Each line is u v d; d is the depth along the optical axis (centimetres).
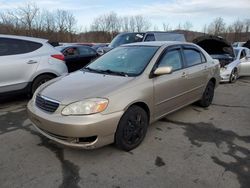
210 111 550
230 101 643
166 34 1064
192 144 387
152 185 288
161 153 358
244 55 1029
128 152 359
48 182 292
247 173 310
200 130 443
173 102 444
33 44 604
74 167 322
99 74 405
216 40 933
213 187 284
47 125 326
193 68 495
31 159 340
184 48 491
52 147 373
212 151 365
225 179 298
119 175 306
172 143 389
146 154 354
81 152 357
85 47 1097
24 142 389
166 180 296
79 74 420
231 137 415
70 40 3988
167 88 417
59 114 321
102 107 320
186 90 475
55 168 320
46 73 611
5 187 283
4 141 393
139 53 436
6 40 559
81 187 284
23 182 292
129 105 345
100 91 335
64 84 373
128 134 354
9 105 583
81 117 311
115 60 444
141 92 365
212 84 584
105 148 368
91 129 311
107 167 322
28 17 3438
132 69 400
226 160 340
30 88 591
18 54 571
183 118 501
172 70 437
